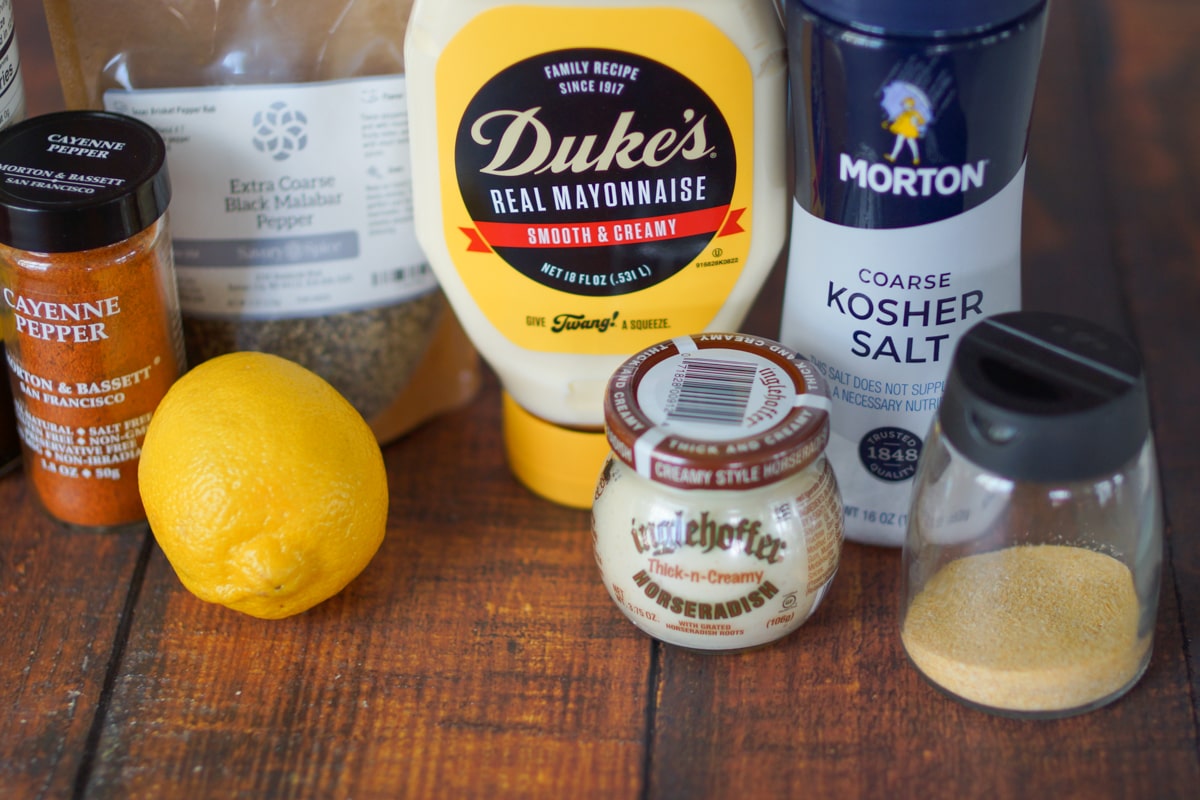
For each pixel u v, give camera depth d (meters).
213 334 0.57
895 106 0.48
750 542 0.49
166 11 0.53
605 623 0.53
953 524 0.50
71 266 0.51
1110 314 0.61
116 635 0.52
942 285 0.51
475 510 0.56
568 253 0.54
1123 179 0.67
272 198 0.55
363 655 0.52
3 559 0.55
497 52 0.51
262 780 0.48
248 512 0.50
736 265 0.55
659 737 0.49
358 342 0.58
